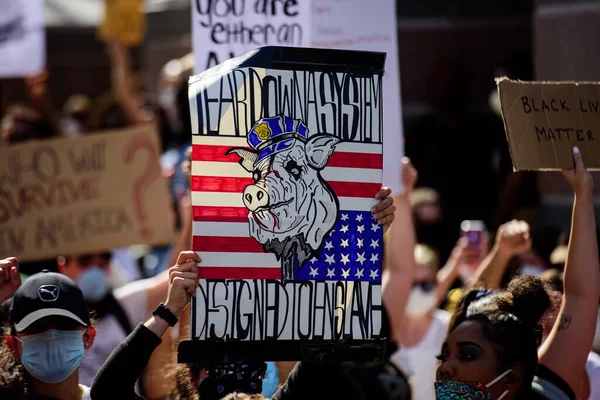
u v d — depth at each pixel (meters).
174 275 4.91
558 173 11.00
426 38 14.13
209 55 7.35
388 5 7.49
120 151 9.60
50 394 5.26
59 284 5.26
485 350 5.05
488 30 13.98
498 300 5.30
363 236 5.08
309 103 5.06
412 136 13.94
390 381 7.45
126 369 4.80
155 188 9.59
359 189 5.09
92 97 20.34
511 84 5.76
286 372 6.74
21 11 10.09
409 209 7.25
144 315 7.71
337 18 7.54
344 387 5.35
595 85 5.89
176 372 5.96
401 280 7.05
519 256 9.38
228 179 4.98
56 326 5.16
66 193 9.52
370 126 5.11
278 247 5.01
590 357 6.71
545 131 5.77
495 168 13.13
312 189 5.04
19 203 9.48
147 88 18.56
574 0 10.41
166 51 18.41
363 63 5.11
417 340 8.29
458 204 13.39
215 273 4.95
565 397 5.48
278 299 4.99
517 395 5.09
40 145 9.52
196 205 4.95
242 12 7.36
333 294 5.04
